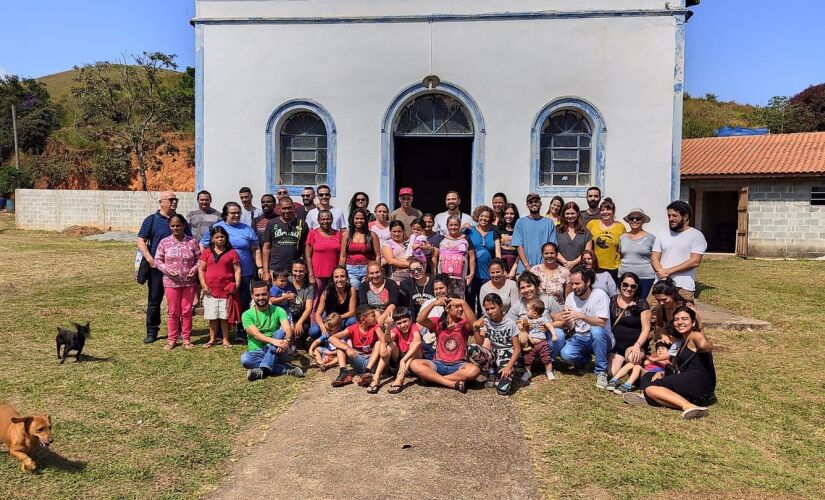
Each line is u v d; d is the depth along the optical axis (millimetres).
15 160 38281
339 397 5879
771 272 15031
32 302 9953
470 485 4285
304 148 9883
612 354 6438
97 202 24938
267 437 5035
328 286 6918
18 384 5988
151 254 7527
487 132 9406
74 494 4078
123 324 8570
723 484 4336
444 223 8133
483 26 9336
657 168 9242
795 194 18594
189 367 6680
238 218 7602
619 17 9156
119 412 5402
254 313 6539
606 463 4605
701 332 5738
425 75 9453
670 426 5305
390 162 9602
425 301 6930
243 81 9703
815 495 4223
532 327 6305
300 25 9578
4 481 4191
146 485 4234
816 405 5863
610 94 9227
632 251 7270
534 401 5812
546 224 7512
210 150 9797
